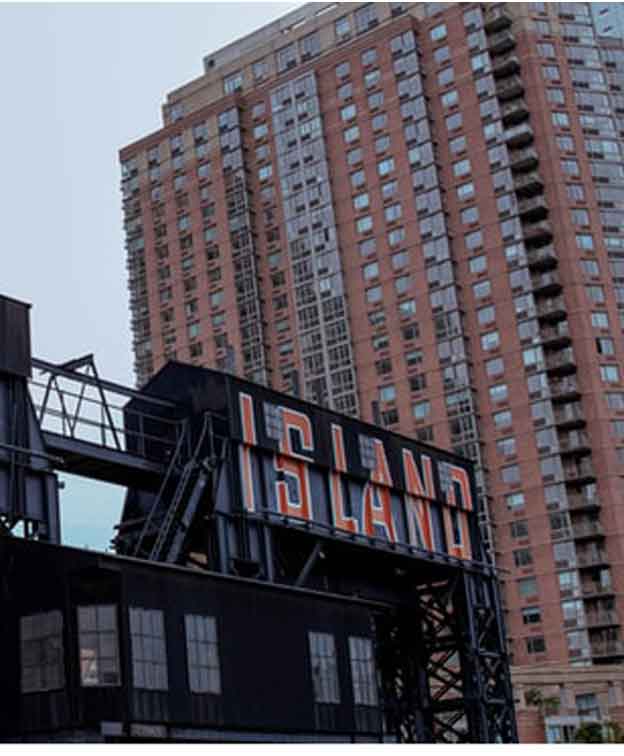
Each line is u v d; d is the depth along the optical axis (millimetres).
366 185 131625
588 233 122625
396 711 55438
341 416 51250
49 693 33969
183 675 35906
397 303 126125
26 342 39094
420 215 127125
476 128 127375
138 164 150375
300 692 40344
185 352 139500
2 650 35062
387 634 56906
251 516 44531
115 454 42719
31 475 37938
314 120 137375
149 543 47000
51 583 34906
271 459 46906
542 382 116875
